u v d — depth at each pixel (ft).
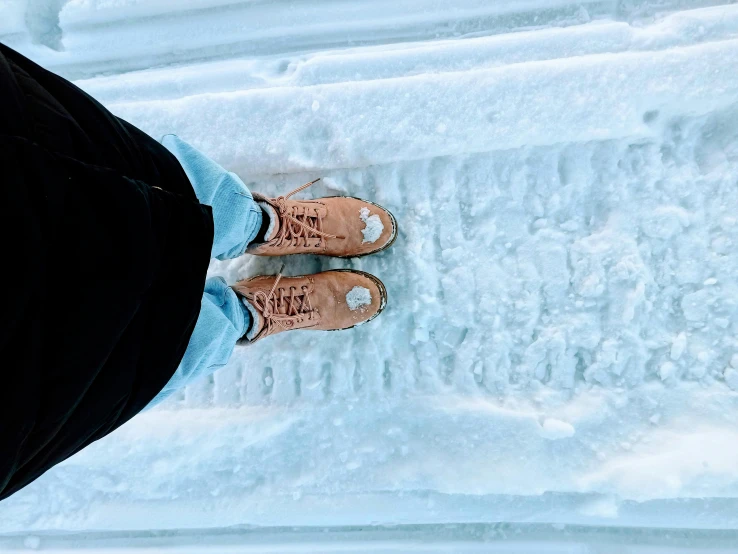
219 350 3.04
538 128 4.00
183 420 4.33
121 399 2.14
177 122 4.31
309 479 4.18
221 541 4.42
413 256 4.26
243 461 4.27
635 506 3.92
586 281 4.14
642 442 4.00
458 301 4.24
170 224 2.18
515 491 3.96
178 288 2.25
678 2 4.20
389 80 4.11
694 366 4.07
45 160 1.68
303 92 4.19
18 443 1.64
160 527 4.34
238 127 4.26
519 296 4.22
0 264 1.52
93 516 4.33
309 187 4.41
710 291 4.06
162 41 4.56
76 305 1.76
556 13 4.30
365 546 4.25
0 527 4.39
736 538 4.00
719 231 4.06
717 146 4.10
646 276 4.09
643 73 3.90
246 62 4.50
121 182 1.93
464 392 4.25
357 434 4.22
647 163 4.11
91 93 4.53
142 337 2.17
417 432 4.19
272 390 4.36
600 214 4.19
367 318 4.13
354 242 4.11
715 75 3.85
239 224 3.10
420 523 4.20
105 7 4.47
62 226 1.71
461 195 4.28
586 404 4.11
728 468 3.73
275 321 3.65
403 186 4.31
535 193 4.22
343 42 4.51
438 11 4.30
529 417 4.07
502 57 4.12
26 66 2.00
